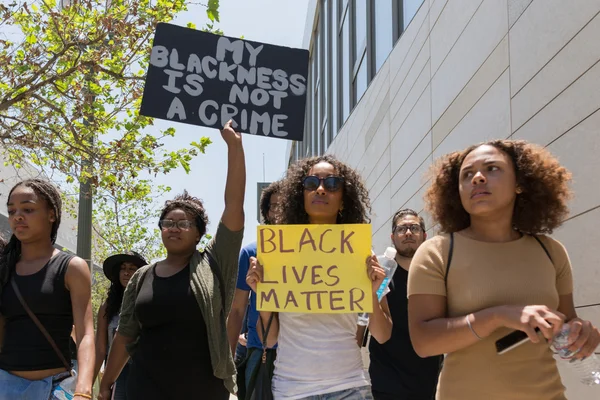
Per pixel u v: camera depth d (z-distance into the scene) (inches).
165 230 161.8
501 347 98.0
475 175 107.9
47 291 140.8
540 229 113.6
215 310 151.0
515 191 111.3
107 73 311.9
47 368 139.3
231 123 156.0
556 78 233.9
